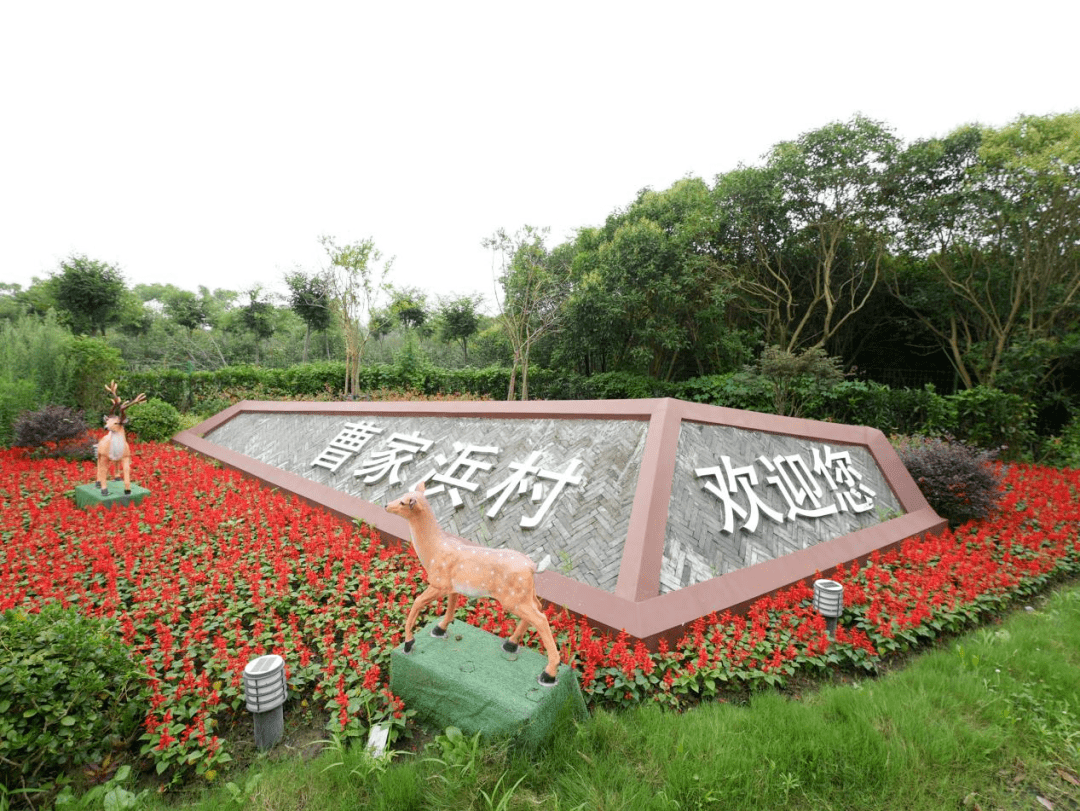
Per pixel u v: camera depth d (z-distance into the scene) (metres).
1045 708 3.75
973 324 17.05
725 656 4.30
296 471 9.16
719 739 3.37
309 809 2.97
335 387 19.28
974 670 4.20
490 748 3.24
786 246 17.08
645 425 6.48
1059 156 11.56
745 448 6.91
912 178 14.85
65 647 3.28
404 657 3.78
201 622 4.65
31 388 12.31
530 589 3.62
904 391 12.04
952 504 7.55
